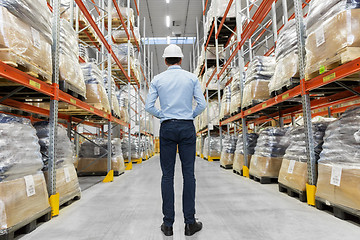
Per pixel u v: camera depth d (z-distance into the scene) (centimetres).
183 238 190
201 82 1130
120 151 635
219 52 884
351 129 213
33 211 210
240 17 578
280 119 531
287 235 187
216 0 782
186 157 208
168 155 207
